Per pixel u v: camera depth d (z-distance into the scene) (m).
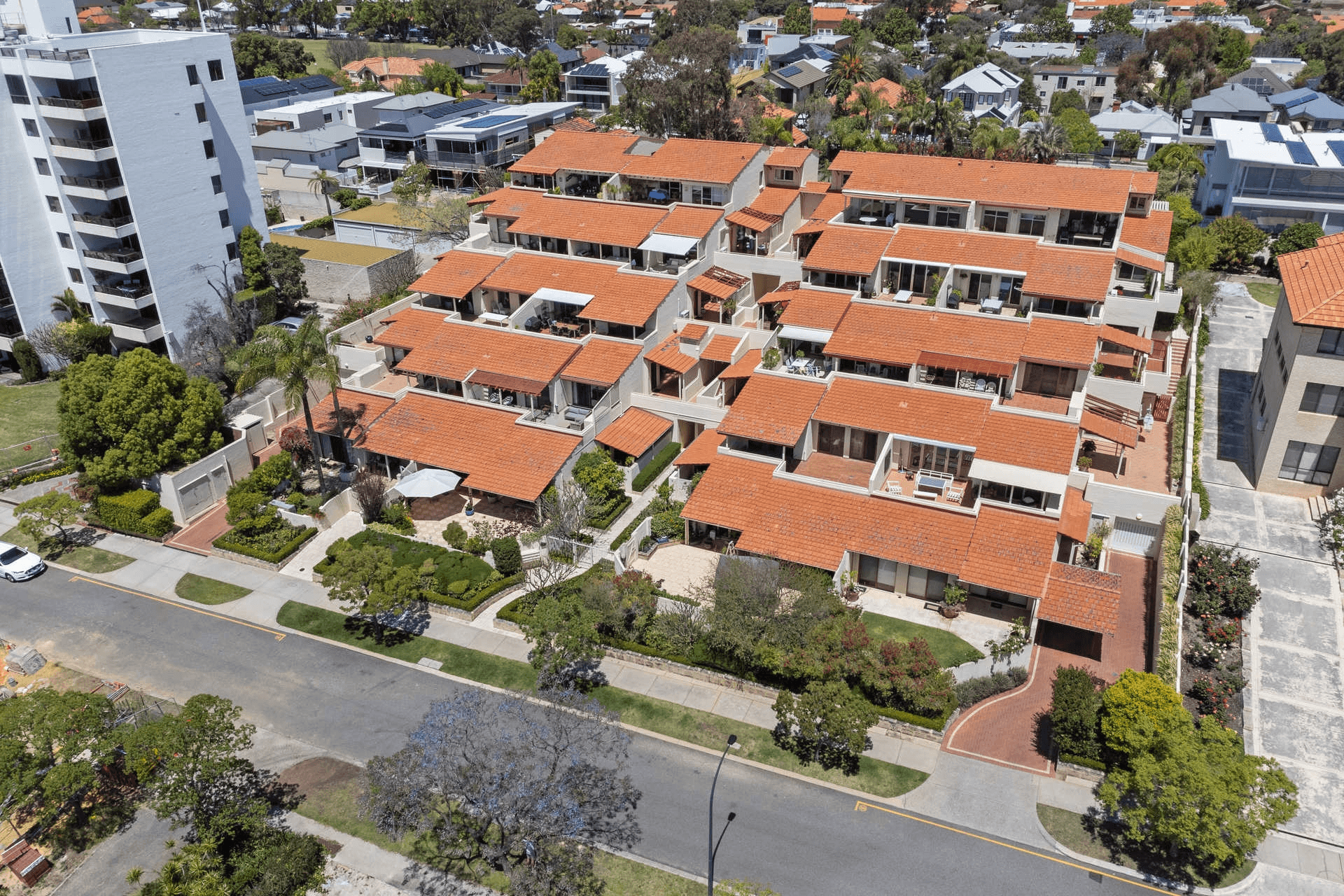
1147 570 51.84
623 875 36.12
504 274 72.31
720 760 41.59
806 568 48.34
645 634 47.84
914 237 69.75
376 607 47.38
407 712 44.84
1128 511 51.97
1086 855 36.34
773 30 194.75
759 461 55.44
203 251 78.19
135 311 78.56
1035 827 37.59
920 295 69.06
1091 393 58.78
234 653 49.22
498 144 119.06
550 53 166.25
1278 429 54.22
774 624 44.16
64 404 58.19
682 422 63.53
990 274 65.94
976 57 149.38
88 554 57.94
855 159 77.88
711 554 54.16
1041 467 51.28
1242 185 95.81
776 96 132.12
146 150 71.69
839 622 44.94
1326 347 51.75
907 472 56.50
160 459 59.50
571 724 38.94
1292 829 36.75
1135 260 64.94
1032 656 46.47
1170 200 92.94
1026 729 42.34
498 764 35.12
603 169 80.62
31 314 76.75
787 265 71.81
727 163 77.12
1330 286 52.69
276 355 55.59
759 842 37.47
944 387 59.00
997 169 72.62
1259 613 47.19
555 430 59.09
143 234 72.81
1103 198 66.94
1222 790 32.97
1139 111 129.38
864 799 39.34
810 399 58.88
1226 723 40.59
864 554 49.44
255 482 59.12
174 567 56.50
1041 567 46.53
